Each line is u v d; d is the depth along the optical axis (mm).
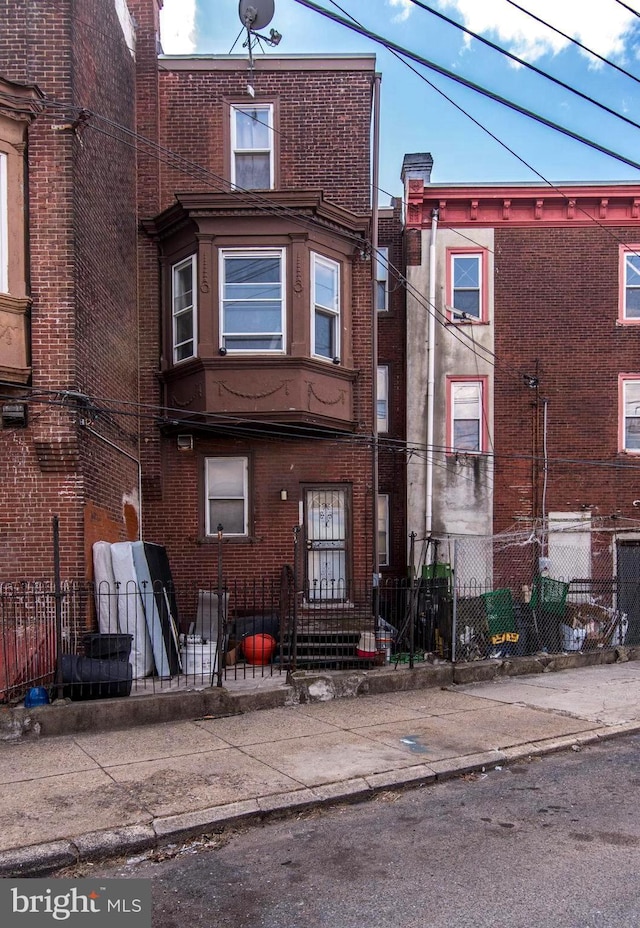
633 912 4012
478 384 16703
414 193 16688
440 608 11703
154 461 12570
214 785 5973
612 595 15273
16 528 9047
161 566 10875
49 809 5457
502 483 16484
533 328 16672
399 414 17438
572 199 16609
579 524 16297
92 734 7570
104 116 10859
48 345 9047
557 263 16734
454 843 5062
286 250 12102
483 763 6801
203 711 8336
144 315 12789
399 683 9867
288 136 13195
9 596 8453
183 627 12461
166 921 4031
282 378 11914
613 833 5207
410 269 16844
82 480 9180
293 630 9625
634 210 16688
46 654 8500
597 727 8078
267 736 7520
